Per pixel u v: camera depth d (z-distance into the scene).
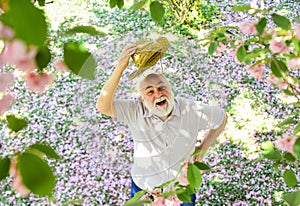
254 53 1.92
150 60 2.22
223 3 7.12
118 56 2.35
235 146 4.22
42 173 0.63
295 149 1.64
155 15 1.72
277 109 4.80
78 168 3.89
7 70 0.86
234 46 2.14
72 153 4.10
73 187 3.73
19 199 3.47
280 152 1.93
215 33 2.25
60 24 6.47
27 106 4.82
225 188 3.78
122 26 6.37
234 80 5.20
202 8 6.91
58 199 3.59
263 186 3.79
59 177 3.81
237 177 3.86
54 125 4.55
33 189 0.62
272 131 4.47
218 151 4.08
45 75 0.87
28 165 0.63
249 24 1.80
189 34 6.18
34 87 0.87
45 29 0.50
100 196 3.67
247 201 3.68
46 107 4.82
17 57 0.54
